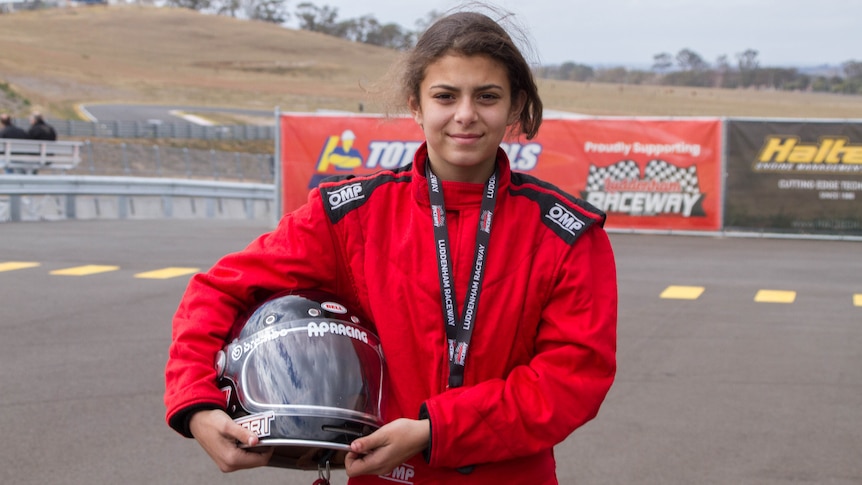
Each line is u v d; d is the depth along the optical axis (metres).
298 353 1.96
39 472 4.66
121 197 20.08
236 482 4.62
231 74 121.94
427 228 2.09
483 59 2.02
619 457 4.98
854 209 15.61
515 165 16.48
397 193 2.14
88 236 14.87
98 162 33.34
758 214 15.94
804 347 7.52
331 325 2.02
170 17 159.38
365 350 2.04
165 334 7.70
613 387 6.31
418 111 2.17
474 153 2.04
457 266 2.08
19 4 177.75
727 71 156.12
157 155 32.34
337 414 1.93
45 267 11.34
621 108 87.19
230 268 2.15
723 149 15.88
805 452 5.06
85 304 8.96
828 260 13.00
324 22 180.25
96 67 108.56
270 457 2.03
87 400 5.84
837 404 5.94
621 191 16.28
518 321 2.07
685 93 122.81
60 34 138.00
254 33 155.50
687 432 5.39
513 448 1.99
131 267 11.43
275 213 16.73
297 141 16.56
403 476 2.12
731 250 14.08
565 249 2.06
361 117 16.39
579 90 116.25
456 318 2.06
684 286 10.52
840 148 15.57
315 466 2.14
